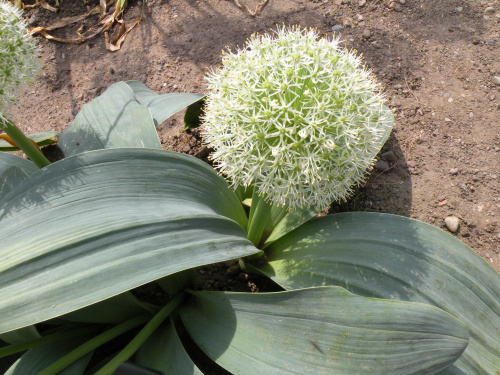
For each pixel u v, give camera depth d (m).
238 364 0.18
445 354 0.16
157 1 0.44
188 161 0.22
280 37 0.20
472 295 0.20
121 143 0.25
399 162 0.32
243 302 0.20
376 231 0.23
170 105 0.28
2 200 0.19
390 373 0.16
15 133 0.25
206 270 0.28
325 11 0.41
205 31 0.41
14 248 0.17
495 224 0.29
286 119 0.18
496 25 0.39
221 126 0.20
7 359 0.23
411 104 0.35
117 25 0.43
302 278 0.23
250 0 0.43
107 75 0.40
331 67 0.19
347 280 0.22
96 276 0.17
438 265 0.21
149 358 0.20
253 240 0.25
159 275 0.17
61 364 0.19
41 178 0.19
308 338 0.17
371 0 0.42
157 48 0.41
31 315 0.16
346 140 0.18
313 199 0.21
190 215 0.19
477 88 0.36
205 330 0.20
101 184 0.19
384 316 0.16
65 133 0.27
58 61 0.41
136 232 0.18
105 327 0.24
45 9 0.44
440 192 0.31
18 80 0.22
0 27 0.20
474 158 0.32
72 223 0.18
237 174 0.21
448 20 0.40
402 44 0.38
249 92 0.18
